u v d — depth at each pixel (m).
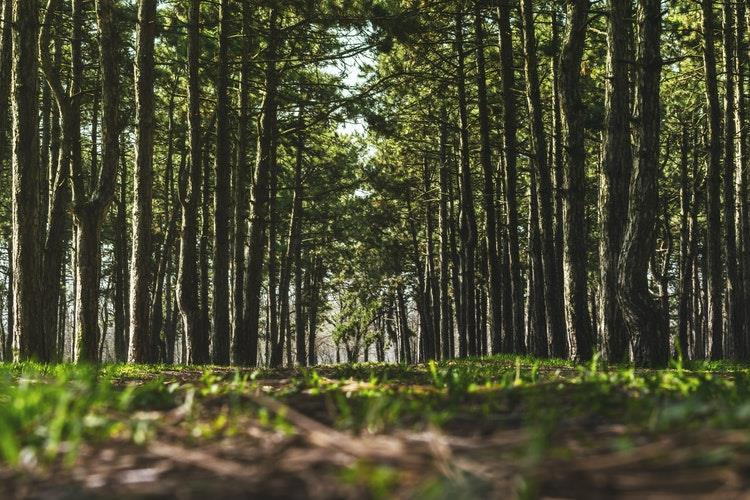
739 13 23.72
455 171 32.81
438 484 2.01
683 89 28.27
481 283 32.50
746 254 22.28
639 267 12.17
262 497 2.13
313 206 40.44
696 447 2.27
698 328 38.28
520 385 5.48
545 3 23.97
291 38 22.69
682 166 29.58
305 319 50.31
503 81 22.73
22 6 13.98
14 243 13.91
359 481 2.19
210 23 21.55
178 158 38.25
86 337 14.89
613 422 3.60
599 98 25.44
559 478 2.17
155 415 3.98
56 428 2.86
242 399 4.85
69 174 17.23
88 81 27.12
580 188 15.65
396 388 5.86
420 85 29.70
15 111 13.96
